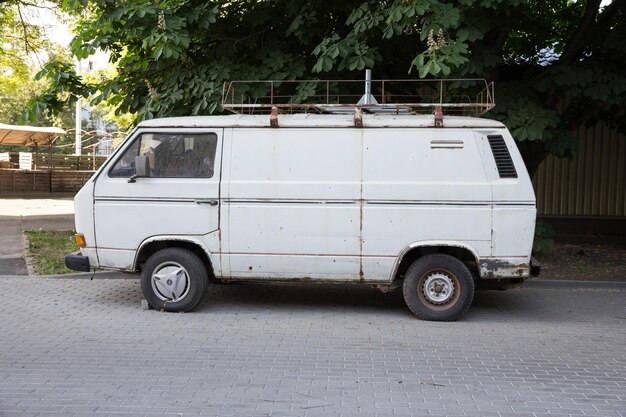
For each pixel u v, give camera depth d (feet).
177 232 27.02
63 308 27.99
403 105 26.27
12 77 79.25
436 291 26.50
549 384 18.70
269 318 26.71
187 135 27.30
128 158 27.55
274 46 35.37
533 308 29.60
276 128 26.84
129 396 17.19
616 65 35.99
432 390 18.01
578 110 38.73
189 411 16.16
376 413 16.21
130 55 36.14
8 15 66.74
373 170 26.37
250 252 26.81
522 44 42.32
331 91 34.27
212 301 29.94
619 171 53.62
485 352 22.03
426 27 28.91
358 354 21.53
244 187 26.68
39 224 54.19
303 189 26.48
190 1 32.76
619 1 35.83
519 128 32.42
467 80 30.68
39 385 18.01
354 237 26.43
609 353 22.15
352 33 31.86
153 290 27.43
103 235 27.35
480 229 26.04
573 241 49.73
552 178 54.03
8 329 24.22
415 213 26.16
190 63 35.17
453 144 26.27
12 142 107.34
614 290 34.06
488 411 16.46
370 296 31.73
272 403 16.79
